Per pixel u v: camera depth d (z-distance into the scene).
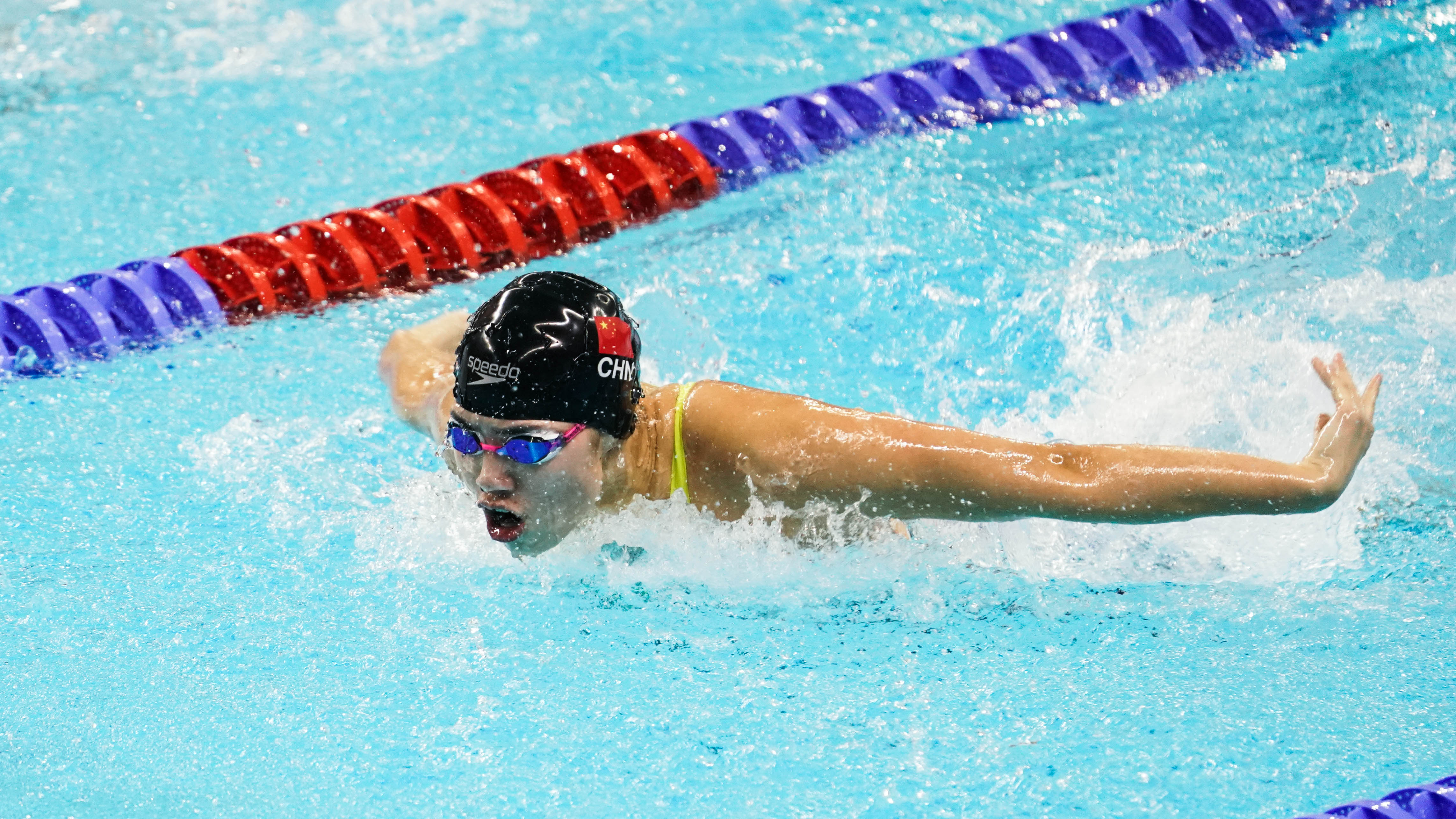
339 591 8.98
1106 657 8.17
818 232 14.71
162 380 12.15
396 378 10.33
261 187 16.12
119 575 9.16
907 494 8.11
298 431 11.16
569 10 21.81
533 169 15.81
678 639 8.44
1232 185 14.82
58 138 17.45
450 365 10.35
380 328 13.20
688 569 9.02
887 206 15.21
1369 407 8.36
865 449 8.14
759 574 8.96
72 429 11.25
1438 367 11.15
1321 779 6.95
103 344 12.80
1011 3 20.91
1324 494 7.85
